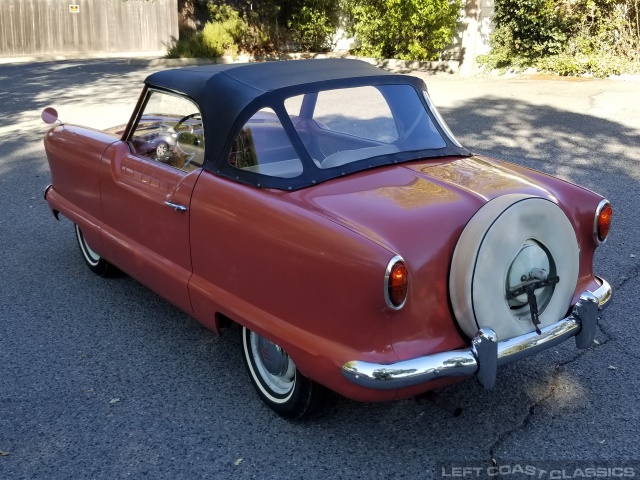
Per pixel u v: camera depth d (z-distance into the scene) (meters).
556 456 3.20
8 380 3.92
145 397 3.75
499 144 9.03
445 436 3.37
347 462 3.19
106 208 4.57
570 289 3.25
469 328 2.99
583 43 14.62
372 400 2.92
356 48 18.86
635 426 3.41
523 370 3.96
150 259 4.09
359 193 3.26
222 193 3.49
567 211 3.47
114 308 4.84
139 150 4.38
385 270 2.76
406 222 3.01
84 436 3.41
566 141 9.11
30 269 5.53
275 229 3.16
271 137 3.53
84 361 4.13
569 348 4.19
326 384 3.01
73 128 5.18
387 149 3.75
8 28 22.52
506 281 3.02
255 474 3.12
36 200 7.28
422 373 2.85
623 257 5.47
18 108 12.23
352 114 3.76
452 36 16.67
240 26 19.78
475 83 14.21
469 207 3.14
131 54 23.05
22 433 3.44
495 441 3.32
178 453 3.27
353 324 2.89
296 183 3.36
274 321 3.22
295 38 20.38
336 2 19.61
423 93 4.09
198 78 3.90
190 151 3.86
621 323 4.46
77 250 5.94
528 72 14.74
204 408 3.64
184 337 4.43
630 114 10.63
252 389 3.82
